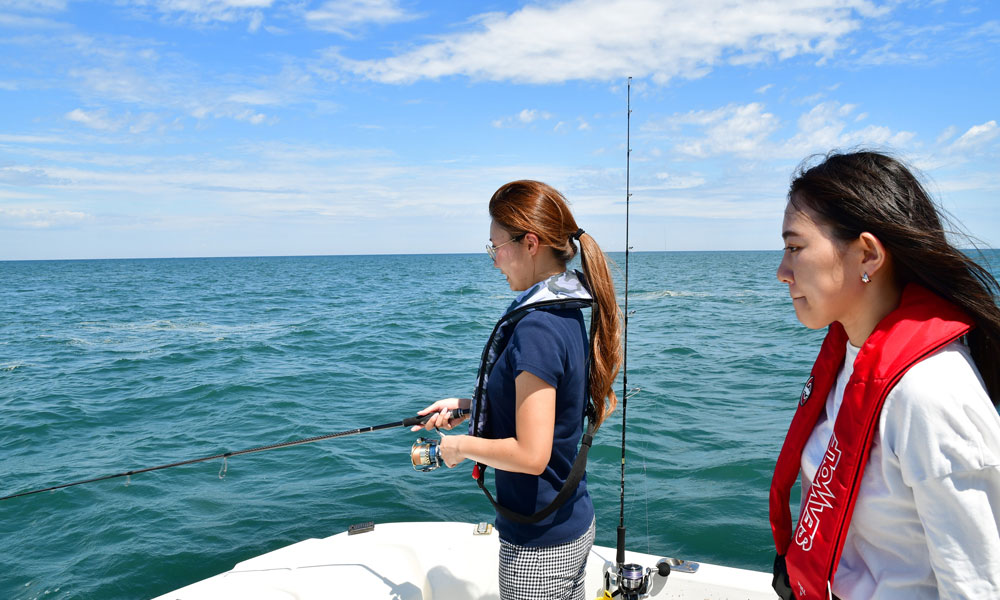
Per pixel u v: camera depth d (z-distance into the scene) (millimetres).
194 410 8086
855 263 1009
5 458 6414
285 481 5352
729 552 3791
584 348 1616
